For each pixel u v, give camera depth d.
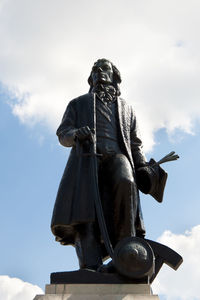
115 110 8.84
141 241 7.26
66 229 8.08
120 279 7.11
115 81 9.39
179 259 7.82
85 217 7.81
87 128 8.24
